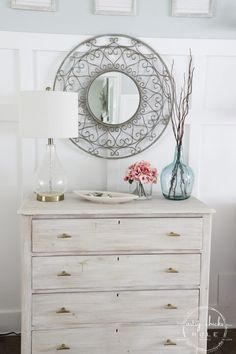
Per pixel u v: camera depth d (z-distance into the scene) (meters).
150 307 2.02
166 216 1.98
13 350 2.27
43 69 2.30
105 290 1.99
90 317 1.99
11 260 2.42
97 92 2.33
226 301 2.56
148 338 2.04
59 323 1.98
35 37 2.26
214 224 2.53
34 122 1.91
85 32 2.30
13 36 2.25
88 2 2.29
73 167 2.40
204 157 2.47
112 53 2.33
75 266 1.95
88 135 2.37
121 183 2.43
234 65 2.42
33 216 1.90
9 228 2.40
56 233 1.93
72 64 2.30
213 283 2.56
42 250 1.93
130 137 2.39
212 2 2.35
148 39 2.34
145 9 2.33
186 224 1.99
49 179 2.10
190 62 2.36
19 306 2.46
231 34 2.39
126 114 2.37
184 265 2.01
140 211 1.95
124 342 2.03
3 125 2.33
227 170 2.50
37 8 2.25
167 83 2.38
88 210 1.92
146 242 1.98
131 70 2.35
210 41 2.37
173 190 2.20
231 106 2.44
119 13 2.31
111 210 1.93
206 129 2.45
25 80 2.29
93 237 1.95
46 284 1.95
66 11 2.28
